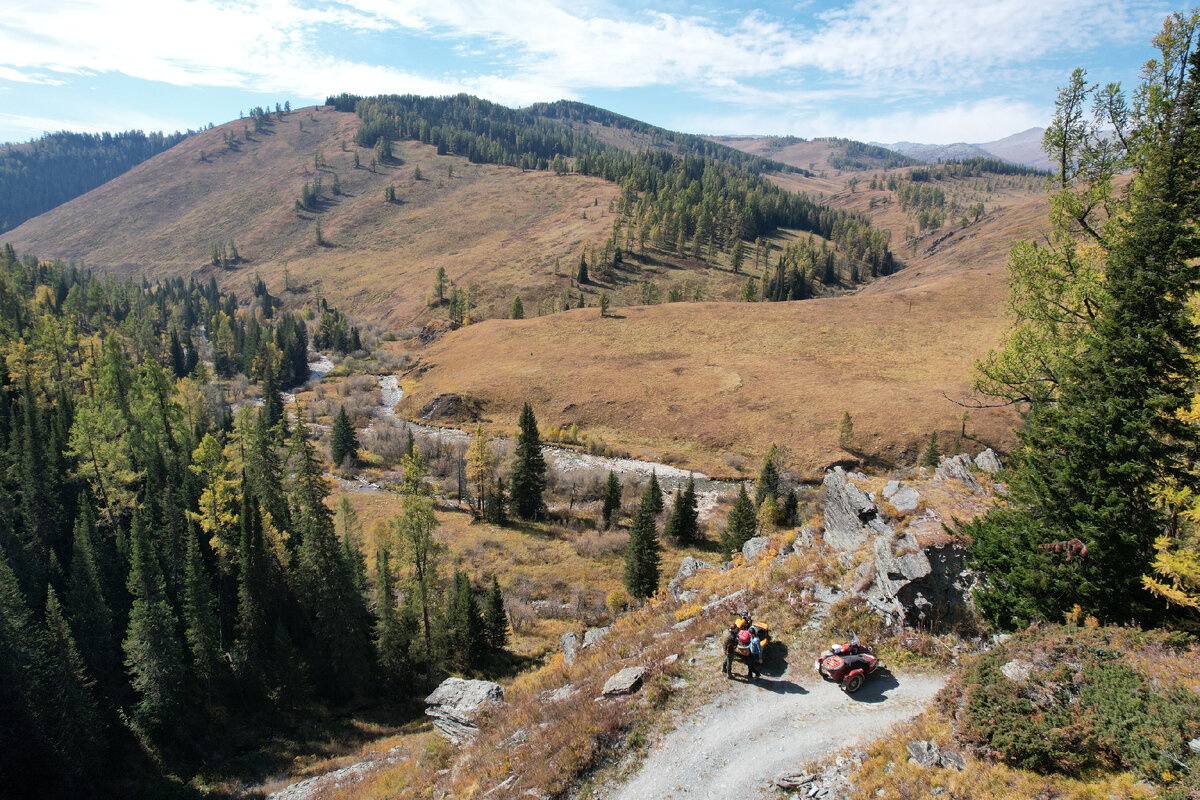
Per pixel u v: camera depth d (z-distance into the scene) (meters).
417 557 43.69
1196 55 15.40
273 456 57.91
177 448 69.62
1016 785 9.68
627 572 50.59
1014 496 15.73
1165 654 10.68
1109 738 9.48
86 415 59.75
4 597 34.00
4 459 58.88
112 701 38.28
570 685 17.72
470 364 132.38
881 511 17.58
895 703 13.10
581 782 12.67
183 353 150.00
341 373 149.12
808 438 92.00
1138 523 14.32
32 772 31.67
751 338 130.75
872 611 15.70
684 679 14.98
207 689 41.31
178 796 33.72
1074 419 14.74
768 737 12.67
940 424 88.50
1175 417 14.57
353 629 43.28
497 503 72.88
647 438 100.88
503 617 44.31
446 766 17.28
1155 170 15.53
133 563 38.22
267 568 44.00
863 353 119.81
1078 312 18.92
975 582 15.28
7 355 90.12
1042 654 11.45
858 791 10.70
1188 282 14.41
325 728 39.88
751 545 24.34
